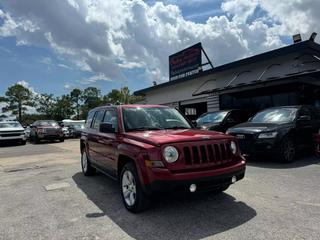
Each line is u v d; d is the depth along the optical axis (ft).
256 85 44.34
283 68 44.24
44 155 43.88
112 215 14.74
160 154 13.15
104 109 21.98
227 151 14.71
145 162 13.51
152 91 80.33
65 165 32.42
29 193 19.99
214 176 13.50
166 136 14.40
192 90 65.16
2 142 68.95
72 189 20.57
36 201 17.90
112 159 17.60
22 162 36.81
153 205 15.72
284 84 43.24
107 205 16.46
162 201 16.34
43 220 14.46
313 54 43.27
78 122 105.70
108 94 232.32
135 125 17.38
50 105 221.87
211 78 59.11
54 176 25.96
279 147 26.04
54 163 34.50
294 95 41.73
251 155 27.94
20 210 16.22
